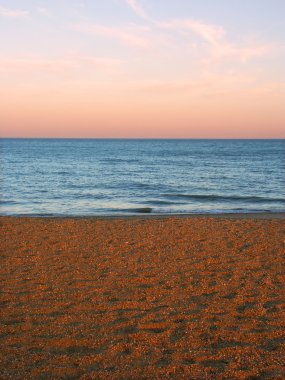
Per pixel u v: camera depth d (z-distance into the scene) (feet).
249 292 22.67
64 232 37.76
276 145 469.98
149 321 18.95
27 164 155.94
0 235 36.37
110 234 36.94
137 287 23.56
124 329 18.17
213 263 28.14
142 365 15.10
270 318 19.21
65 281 24.53
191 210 59.36
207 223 42.11
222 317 19.34
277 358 15.53
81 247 32.35
